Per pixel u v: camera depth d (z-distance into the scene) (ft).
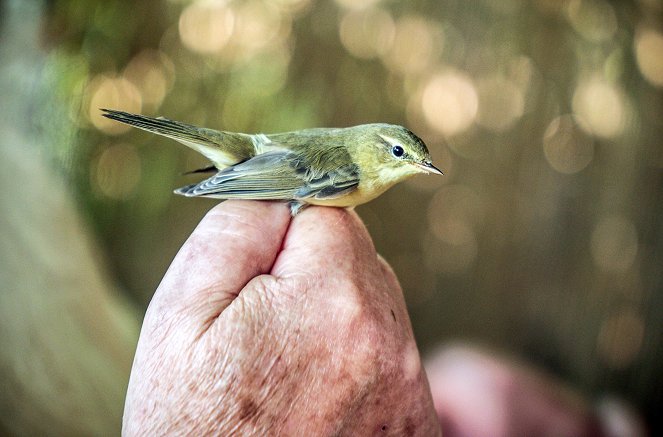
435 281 3.40
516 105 3.30
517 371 2.07
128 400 1.68
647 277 3.07
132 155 3.01
